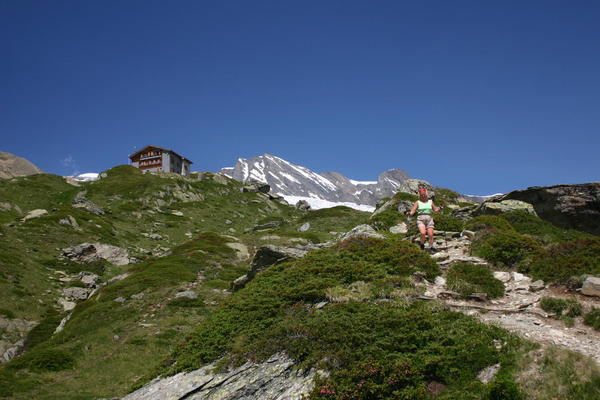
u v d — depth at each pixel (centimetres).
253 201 12450
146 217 8862
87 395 2317
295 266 2194
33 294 4419
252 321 1789
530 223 2767
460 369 1178
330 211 10606
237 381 1431
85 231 6812
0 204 8400
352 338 1373
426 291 1719
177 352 1883
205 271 4706
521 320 1409
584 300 1477
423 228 2202
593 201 2917
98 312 3609
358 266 1972
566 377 1043
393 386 1183
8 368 2761
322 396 1196
